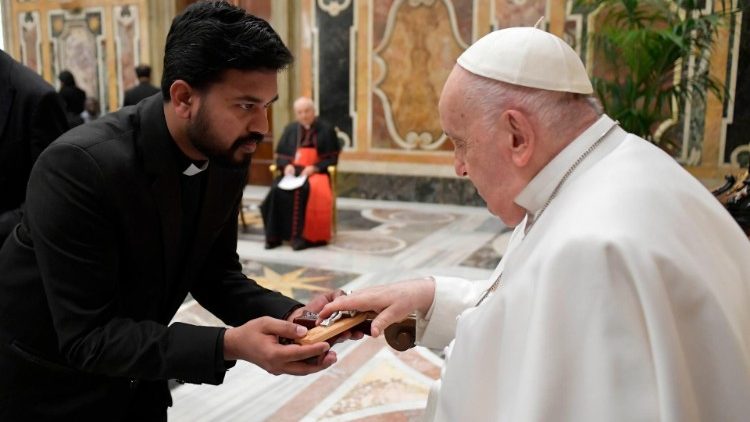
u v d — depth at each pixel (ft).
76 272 4.19
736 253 3.70
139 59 33.65
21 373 4.64
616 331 3.14
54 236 4.14
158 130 4.34
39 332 4.55
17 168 6.88
